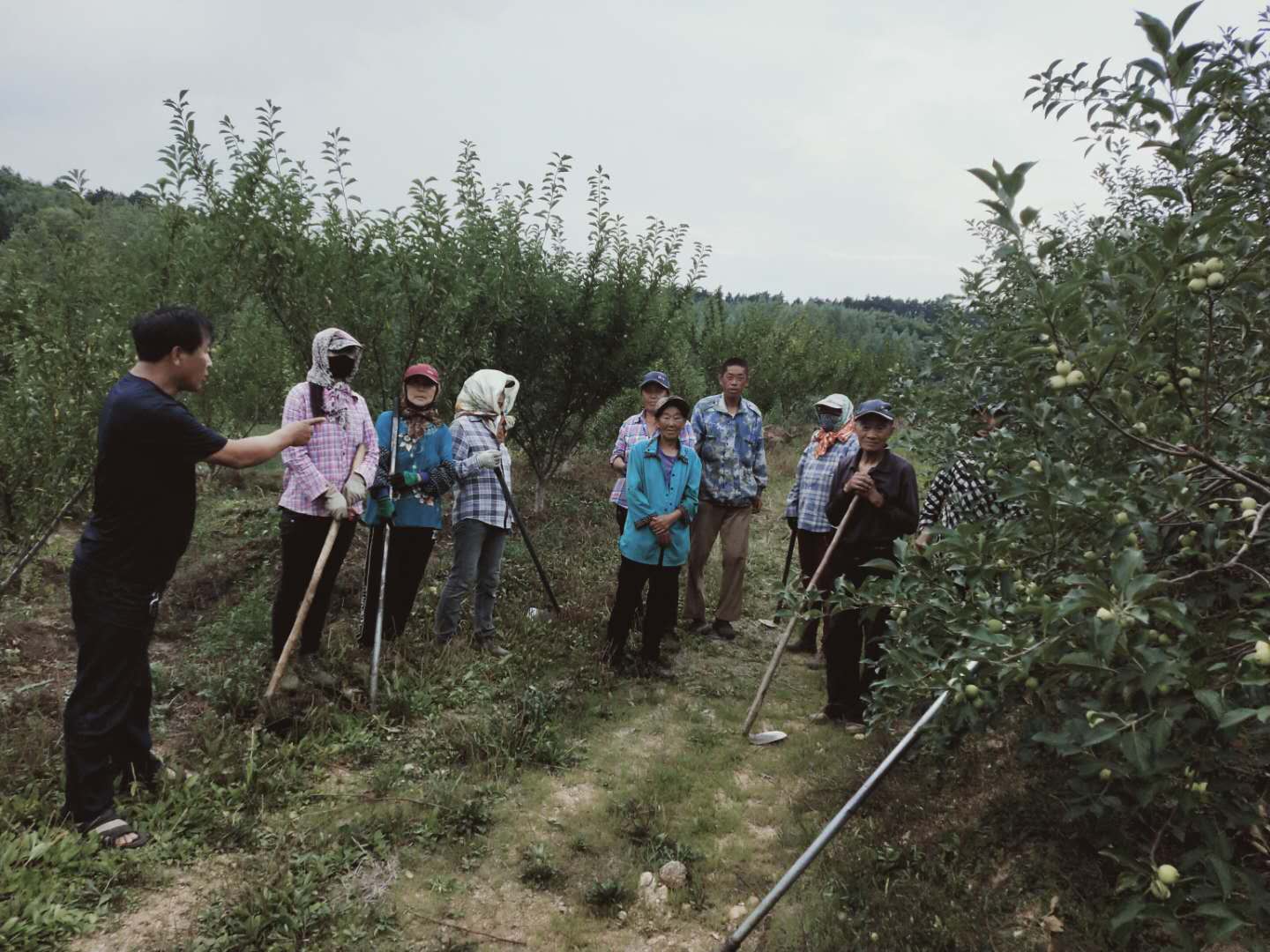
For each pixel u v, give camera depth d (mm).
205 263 5094
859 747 4332
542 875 3217
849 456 4832
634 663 5484
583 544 8133
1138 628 1867
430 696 4578
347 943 2723
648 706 4988
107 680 3010
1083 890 2887
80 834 3008
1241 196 2201
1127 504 2000
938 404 3594
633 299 8680
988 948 2691
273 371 9305
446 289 5812
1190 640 1869
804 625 6508
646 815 3707
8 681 4336
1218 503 2229
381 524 4918
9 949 2479
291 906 2826
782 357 18688
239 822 3250
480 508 5148
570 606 6273
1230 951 2387
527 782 3910
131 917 2725
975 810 3482
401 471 4910
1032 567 2432
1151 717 1774
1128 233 2740
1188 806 1947
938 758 3498
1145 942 2605
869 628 4570
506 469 5430
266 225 5258
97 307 4891
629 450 6539
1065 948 2676
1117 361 2111
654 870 3344
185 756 3684
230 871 3014
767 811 3834
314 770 3756
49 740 3664
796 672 5770
